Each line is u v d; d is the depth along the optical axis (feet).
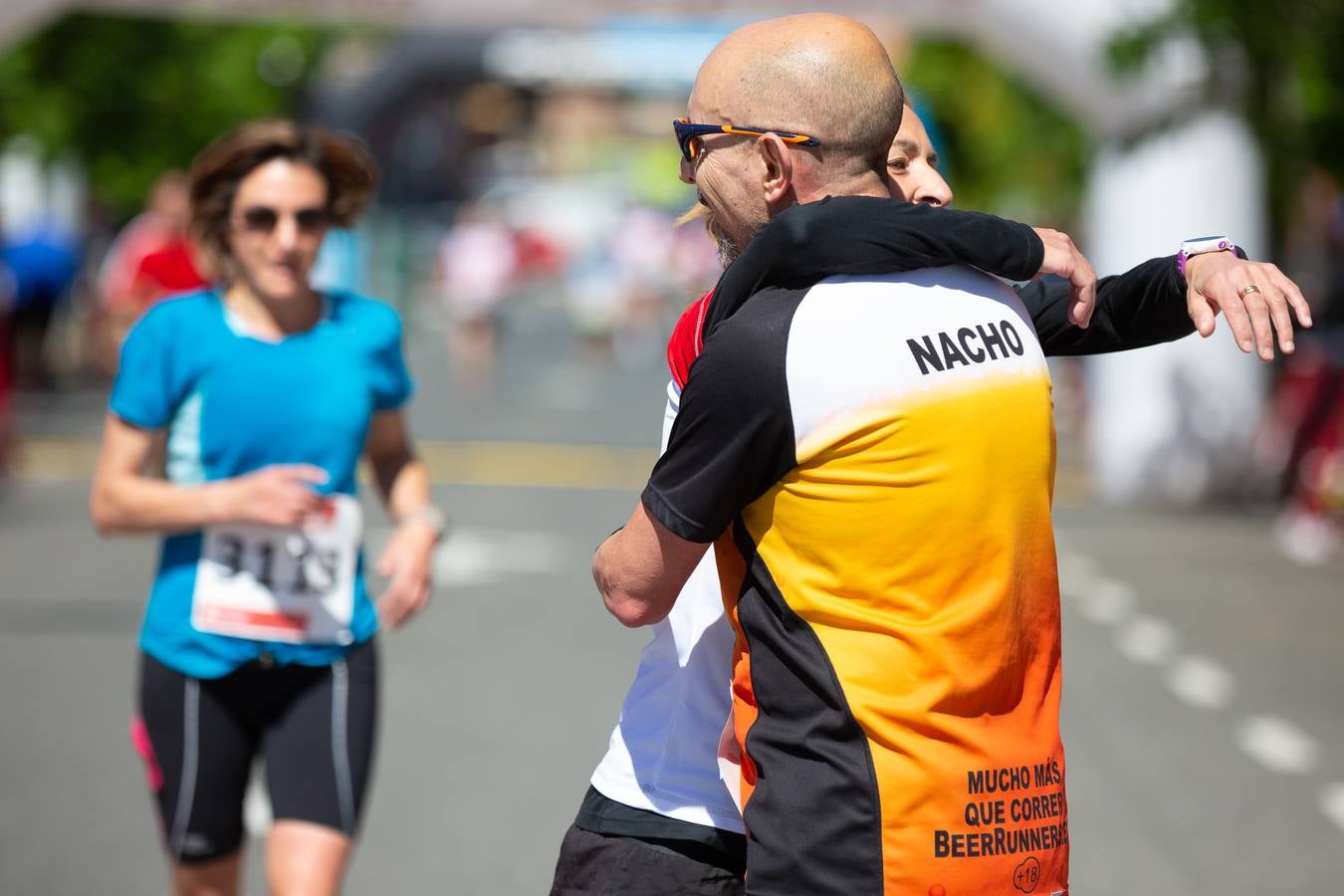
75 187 334.24
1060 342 37.83
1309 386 164.04
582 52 499.10
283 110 343.87
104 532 53.93
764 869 32.94
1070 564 154.61
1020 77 251.80
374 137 603.26
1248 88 178.50
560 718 97.40
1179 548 164.86
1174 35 174.60
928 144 39.81
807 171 34.24
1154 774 88.89
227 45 315.37
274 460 54.49
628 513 174.50
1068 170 254.47
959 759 32.45
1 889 69.41
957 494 32.53
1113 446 196.13
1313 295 191.62
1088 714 101.19
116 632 119.75
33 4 189.16
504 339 472.44
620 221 449.89
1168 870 73.77
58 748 90.94
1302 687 108.37
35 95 299.38
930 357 32.76
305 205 55.16
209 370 54.44
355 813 52.01
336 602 53.26
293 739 52.21
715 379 32.83
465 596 133.39
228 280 56.08
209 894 53.36
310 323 55.98
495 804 81.71
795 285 33.19
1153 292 36.17
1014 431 33.30
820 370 32.42
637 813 37.63
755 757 33.60
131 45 304.71
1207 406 191.62
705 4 191.83
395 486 58.34
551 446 232.12
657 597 34.42
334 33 342.85
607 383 338.95
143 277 159.43
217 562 52.95
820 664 32.68
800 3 187.52
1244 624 128.57
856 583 32.63
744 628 33.83
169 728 52.75
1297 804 83.61
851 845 32.32
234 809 53.11
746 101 34.50
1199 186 184.14
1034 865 33.04
